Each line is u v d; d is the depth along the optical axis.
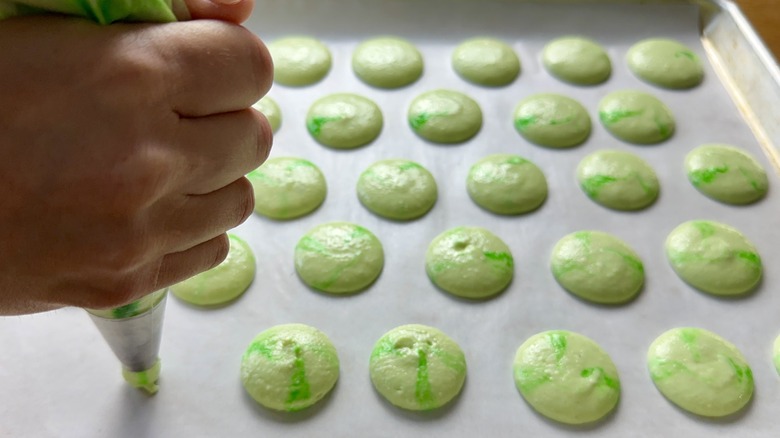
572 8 0.46
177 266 0.22
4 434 0.29
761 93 0.42
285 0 0.44
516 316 0.34
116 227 0.19
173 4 0.19
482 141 0.40
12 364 0.31
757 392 0.32
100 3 0.18
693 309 0.34
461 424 0.30
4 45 0.18
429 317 0.33
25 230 0.18
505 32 0.46
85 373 0.31
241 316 0.33
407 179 0.38
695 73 0.44
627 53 0.45
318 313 0.33
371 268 0.34
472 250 0.35
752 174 0.39
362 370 0.32
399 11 0.45
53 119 0.18
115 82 0.18
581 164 0.40
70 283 0.20
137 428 0.29
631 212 0.38
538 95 0.42
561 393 0.31
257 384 0.30
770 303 0.35
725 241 0.36
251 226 0.36
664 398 0.32
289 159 0.38
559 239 0.37
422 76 0.43
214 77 0.19
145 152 0.18
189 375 0.31
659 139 0.41
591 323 0.34
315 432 0.30
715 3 0.45
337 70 0.43
